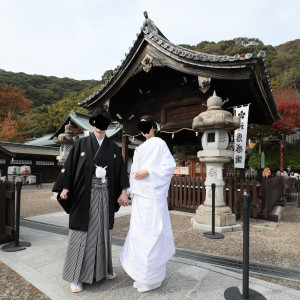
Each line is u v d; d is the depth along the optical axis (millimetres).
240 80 5266
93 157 2225
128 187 2430
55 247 3541
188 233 4648
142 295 2115
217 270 2684
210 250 3648
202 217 5125
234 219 5066
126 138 9055
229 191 6230
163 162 2281
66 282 2381
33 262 2924
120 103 8469
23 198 10617
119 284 2318
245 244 2096
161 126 7496
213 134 5227
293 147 21016
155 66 6504
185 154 24266
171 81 7305
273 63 37906
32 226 5266
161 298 2068
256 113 7961
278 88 27016
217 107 5277
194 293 2168
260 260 3248
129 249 2242
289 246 3863
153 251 2094
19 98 32062
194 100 6789
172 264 2857
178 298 2074
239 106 6168
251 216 6164
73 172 2258
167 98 7434
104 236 2262
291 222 5840
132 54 6758
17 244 3521
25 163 18703
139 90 7977
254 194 6023
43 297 2107
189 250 3635
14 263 2881
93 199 2203
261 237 4402
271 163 19062
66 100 45000
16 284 2357
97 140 2330
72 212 2221
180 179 7176
